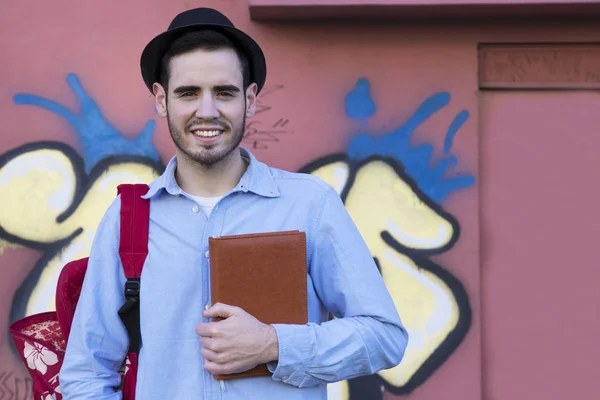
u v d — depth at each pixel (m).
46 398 2.24
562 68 3.62
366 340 1.92
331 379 1.92
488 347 3.60
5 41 3.51
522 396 3.59
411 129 3.56
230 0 3.55
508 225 3.63
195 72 1.94
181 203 2.04
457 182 3.56
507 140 3.63
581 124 3.62
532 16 3.57
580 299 3.62
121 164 3.51
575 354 3.61
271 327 1.87
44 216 3.48
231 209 2.03
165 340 1.94
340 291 2.00
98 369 1.99
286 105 3.54
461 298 3.54
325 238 2.02
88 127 3.51
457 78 3.58
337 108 3.55
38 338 2.30
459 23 3.59
